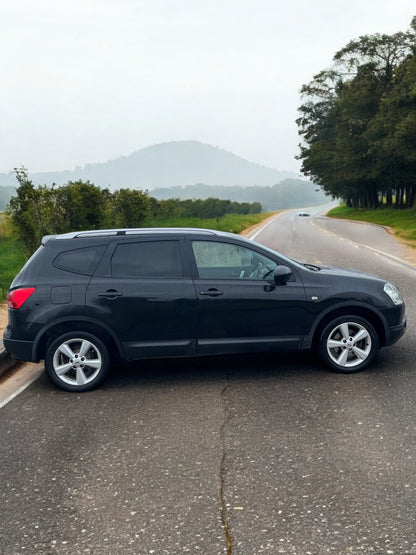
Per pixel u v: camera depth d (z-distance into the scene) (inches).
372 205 2881.4
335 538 120.4
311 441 169.2
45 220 608.4
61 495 142.9
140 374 244.2
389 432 173.3
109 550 119.3
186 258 229.5
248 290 226.5
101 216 749.3
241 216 2620.6
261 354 268.4
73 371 228.8
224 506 134.7
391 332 235.8
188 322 225.1
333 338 234.8
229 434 176.7
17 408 208.5
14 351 223.8
